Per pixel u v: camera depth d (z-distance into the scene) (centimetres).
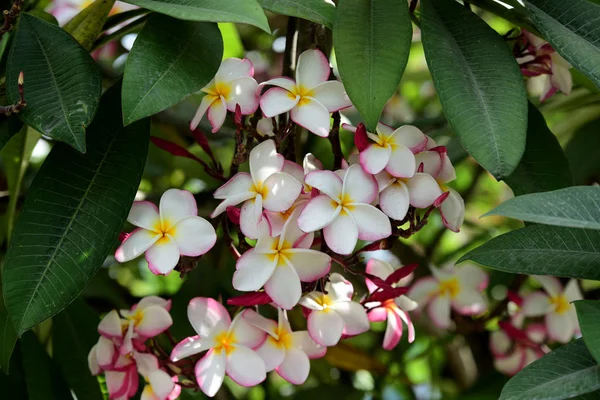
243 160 102
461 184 181
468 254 99
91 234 99
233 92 104
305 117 101
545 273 98
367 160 99
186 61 98
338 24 99
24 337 119
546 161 110
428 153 103
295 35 114
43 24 100
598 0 112
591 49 99
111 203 100
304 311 105
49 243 98
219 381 102
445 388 164
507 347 136
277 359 104
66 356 121
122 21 115
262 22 94
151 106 96
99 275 148
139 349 110
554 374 91
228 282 136
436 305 135
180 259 102
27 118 96
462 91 97
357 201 99
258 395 168
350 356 146
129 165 101
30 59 99
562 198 88
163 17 99
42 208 99
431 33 100
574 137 142
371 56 98
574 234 99
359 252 104
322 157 147
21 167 122
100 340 111
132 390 110
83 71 97
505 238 99
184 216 101
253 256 99
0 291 121
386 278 109
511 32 120
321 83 102
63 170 100
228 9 95
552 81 120
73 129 95
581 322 89
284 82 102
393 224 102
